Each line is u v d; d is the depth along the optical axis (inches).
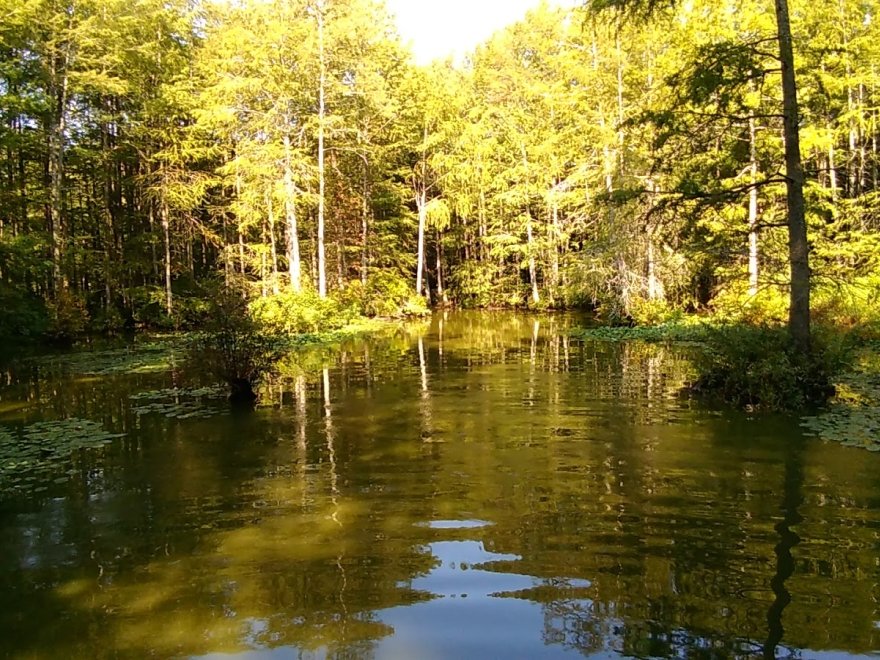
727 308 685.3
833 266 607.8
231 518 186.7
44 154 887.7
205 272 1145.4
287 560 156.4
